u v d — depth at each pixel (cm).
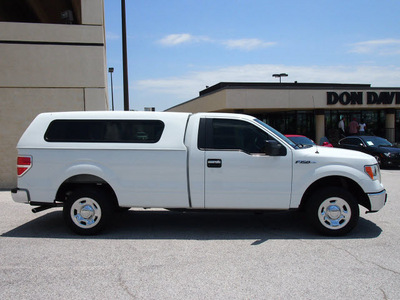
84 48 1079
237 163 558
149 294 366
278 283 389
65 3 1341
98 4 1087
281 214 727
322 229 561
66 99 1076
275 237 564
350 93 2478
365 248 504
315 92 2455
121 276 412
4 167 1055
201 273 419
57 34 1064
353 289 374
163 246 523
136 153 568
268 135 571
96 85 1088
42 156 579
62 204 596
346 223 556
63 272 425
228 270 427
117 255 484
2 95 1046
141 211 760
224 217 703
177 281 397
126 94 1270
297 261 455
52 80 1067
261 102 2408
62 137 585
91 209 576
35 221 679
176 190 566
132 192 571
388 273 415
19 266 445
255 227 627
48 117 597
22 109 1057
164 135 571
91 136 582
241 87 2383
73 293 369
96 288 381
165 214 732
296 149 566
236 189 560
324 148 604
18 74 1050
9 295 365
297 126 2756
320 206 561
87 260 466
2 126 1049
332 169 554
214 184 561
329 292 367
